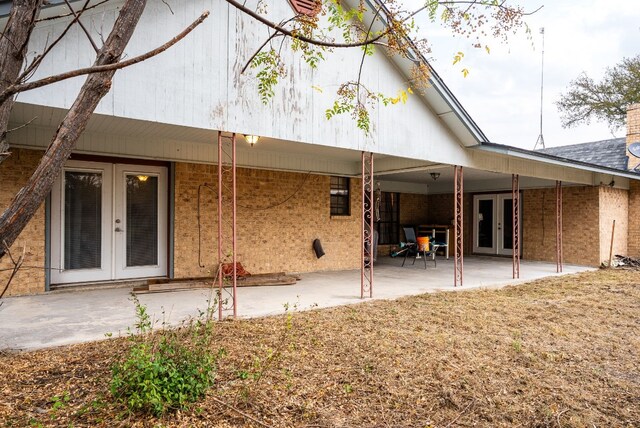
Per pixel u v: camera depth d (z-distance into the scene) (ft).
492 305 22.43
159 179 27.55
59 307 19.77
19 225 6.89
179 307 20.06
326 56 21.54
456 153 28.27
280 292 24.68
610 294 26.03
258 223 30.83
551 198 43.27
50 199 23.59
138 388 9.77
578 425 10.11
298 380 11.93
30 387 10.77
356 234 37.09
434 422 10.03
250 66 18.69
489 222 48.96
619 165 43.55
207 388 10.70
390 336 16.20
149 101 16.06
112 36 7.56
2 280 22.02
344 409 10.46
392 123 24.61
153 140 26.03
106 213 25.82
